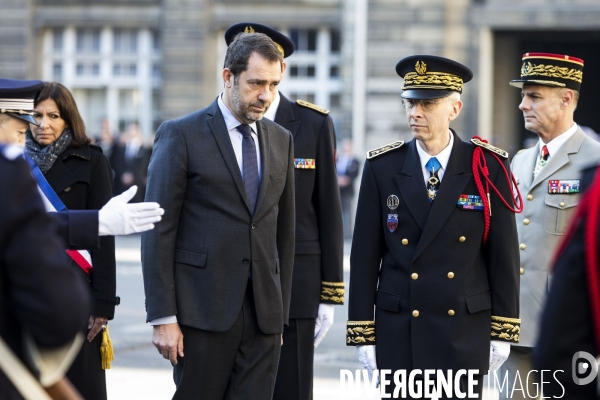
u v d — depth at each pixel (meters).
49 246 3.18
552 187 6.46
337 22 24.95
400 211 5.62
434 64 5.54
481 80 24.42
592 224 3.22
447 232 5.54
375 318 5.71
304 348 6.45
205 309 5.27
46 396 3.19
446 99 5.54
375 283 5.73
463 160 5.64
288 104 6.65
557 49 29.78
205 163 5.35
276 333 5.43
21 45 25.98
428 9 24.36
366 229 5.70
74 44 26.30
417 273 5.54
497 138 23.16
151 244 5.26
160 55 25.73
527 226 6.54
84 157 5.86
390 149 5.73
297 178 6.51
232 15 25.19
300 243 6.47
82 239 4.11
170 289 5.25
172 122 5.48
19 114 5.12
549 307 3.29
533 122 6.52
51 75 26.34
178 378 5.36
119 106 26.23
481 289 5.59
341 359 9.60
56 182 5.77
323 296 6.53
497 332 5.56
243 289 5.31
